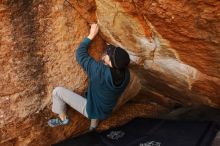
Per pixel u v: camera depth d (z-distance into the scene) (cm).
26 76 358
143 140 413
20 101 363
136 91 438
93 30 364
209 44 300
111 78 338
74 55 372
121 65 334
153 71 389
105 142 416
